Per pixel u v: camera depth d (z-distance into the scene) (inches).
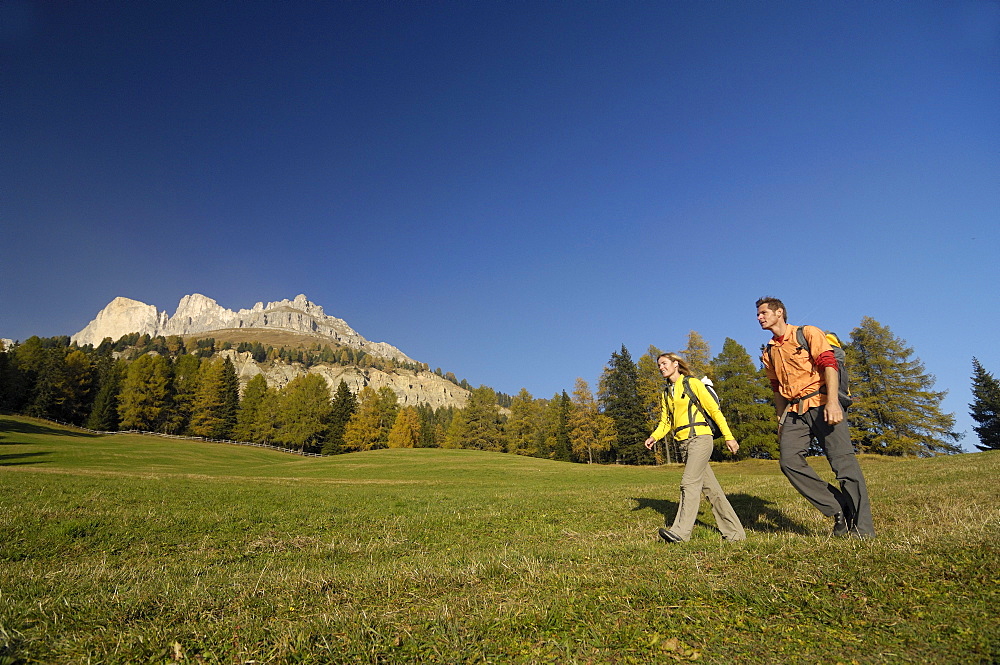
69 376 2888.8
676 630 103.3
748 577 127.4
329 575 166.6
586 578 138.8
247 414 3203.7
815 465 1115.3
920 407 1534.2
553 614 112.5
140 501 422.0
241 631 110.1
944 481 355.9
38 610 126.8
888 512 242.4
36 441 1729.8
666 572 139.6
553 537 269.0
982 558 122.3
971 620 95.6
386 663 95.1
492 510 390.6
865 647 90.8
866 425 1584.6
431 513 389.1
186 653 101.4
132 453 1706.4
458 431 3009.4
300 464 1599.4
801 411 188.1
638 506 359.3
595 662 93.0
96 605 131.6
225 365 3216.0
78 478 633.6
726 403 1792.6
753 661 89.4
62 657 101.2
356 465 1498.5
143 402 2901.1
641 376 1968.5
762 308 200.5
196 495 482.0
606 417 2094.0
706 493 207.8
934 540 146.2
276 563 232.1
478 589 137.4
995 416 1802.4
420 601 128.9
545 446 2847.0
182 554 263.4
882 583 115.5
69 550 268.4
